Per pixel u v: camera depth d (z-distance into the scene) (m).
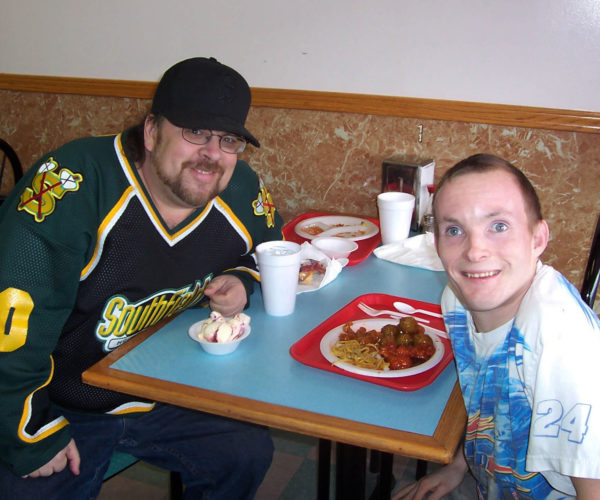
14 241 1.05
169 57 2.16
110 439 1.28
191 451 1.33
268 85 2.08
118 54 2.21
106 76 2.25
